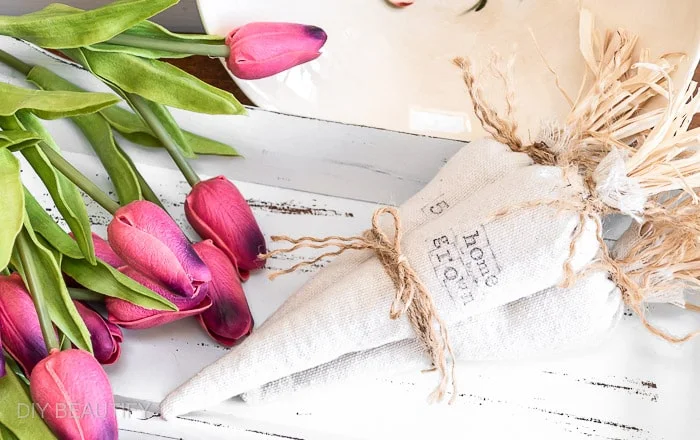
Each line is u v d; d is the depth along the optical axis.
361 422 0.56
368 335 0.54
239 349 0.54
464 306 0.53
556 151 0.57
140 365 0.57
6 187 0.47
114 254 0.55
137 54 0.54
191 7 0.72
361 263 0.57
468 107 0.66
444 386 0.53
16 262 0.51
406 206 0.59
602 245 0.53
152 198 0.58
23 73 0.61
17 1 0.71
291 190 0.65
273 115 0.62
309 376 0.56
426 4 0.67
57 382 0.46
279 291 0.60
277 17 0.65
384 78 0.67
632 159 0.53
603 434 0.57
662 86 0.56
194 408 0.54
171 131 0.60
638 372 0.58
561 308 0.54
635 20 0.58
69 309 0.49
